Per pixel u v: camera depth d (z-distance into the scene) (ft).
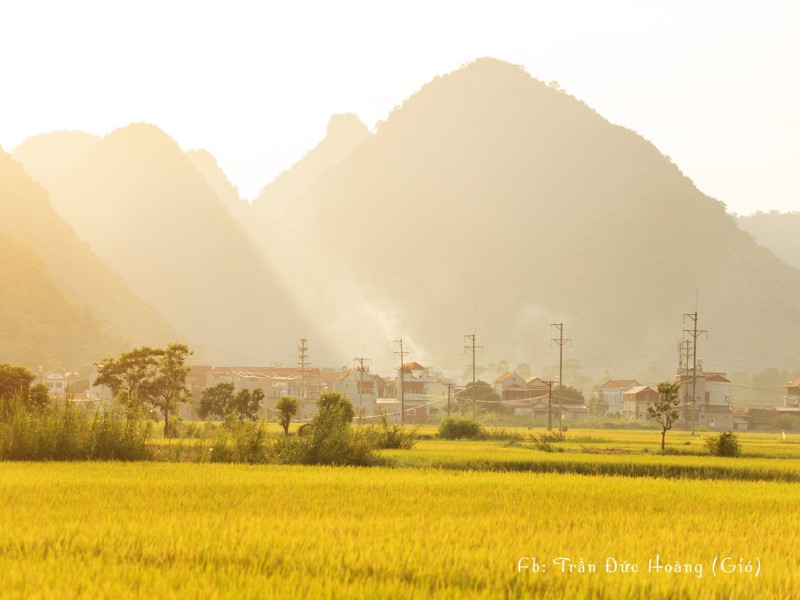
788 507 105.70
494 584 60.54
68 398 172.96
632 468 177.88
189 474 129.70
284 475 130.82
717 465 178.60
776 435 511.40
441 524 82.89
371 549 68.74
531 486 121.08
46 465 146.00
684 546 76.54
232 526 77.92
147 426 171.32
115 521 79.87
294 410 302.86
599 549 73.77
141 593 54.49
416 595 56.24
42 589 54.44
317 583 57.72
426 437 340.59
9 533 72.38
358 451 172.04
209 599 53.31
